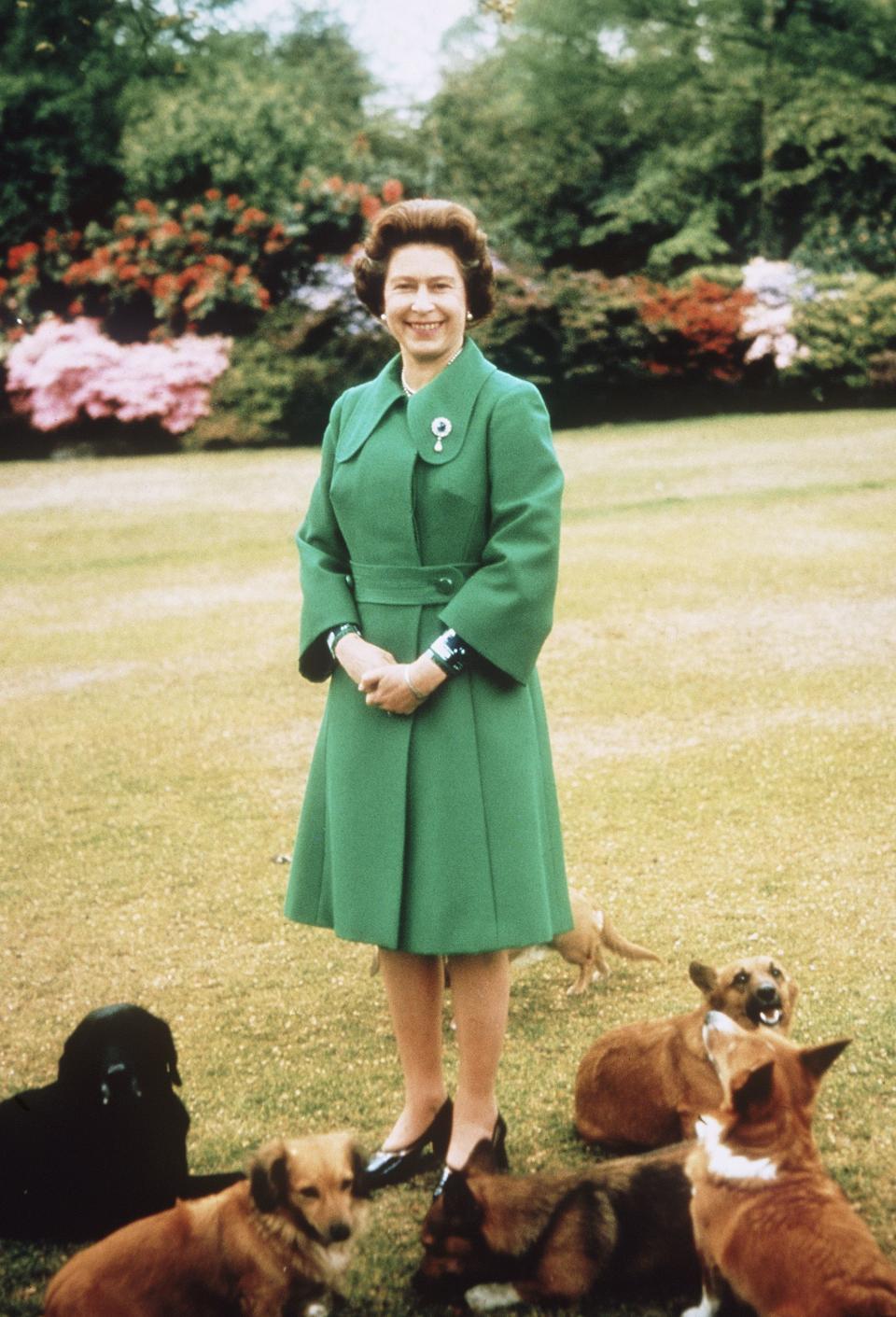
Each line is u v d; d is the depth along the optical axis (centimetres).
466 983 287
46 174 1903
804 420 1608
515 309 1708
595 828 513
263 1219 236
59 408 1639
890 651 734
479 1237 248
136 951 430
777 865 466
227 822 545
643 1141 301
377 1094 336
